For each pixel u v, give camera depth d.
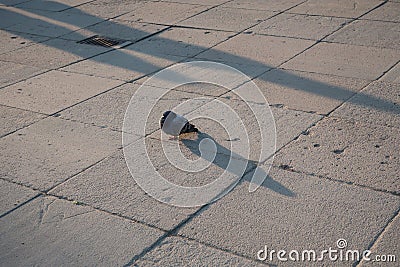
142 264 4.50
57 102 7.38
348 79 7.62
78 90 7.70
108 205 5.25
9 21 10.93
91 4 11.80
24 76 8.28
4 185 5.63
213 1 11.55
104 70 8.34
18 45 9.59
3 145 6.38
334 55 8.45
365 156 5.82
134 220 5.03
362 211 4.98
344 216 4.93
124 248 4.68
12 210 5.24
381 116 6.62
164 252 4.62
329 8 10.73
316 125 6.47
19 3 12.19
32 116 7.03
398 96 7.08
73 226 4.98
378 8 10.62
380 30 9.43
